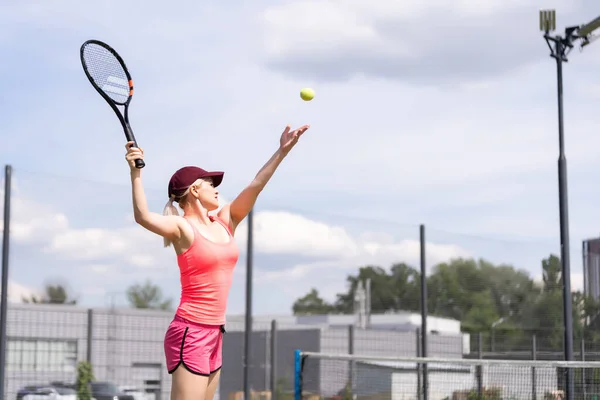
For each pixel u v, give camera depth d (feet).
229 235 18.34
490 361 39.40
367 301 60.03
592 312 62.18
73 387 50.14
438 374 51.93
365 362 55.83
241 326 55.93
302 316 57.11
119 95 21.16
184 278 17.65
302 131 19.03
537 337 62.95
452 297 62.90
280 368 58.59
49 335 49.62
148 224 16.92
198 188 18.22
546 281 63.93
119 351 52.42
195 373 17.42
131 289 51.98
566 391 44.52
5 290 44.96
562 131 49.60
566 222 49.39
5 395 47.50
